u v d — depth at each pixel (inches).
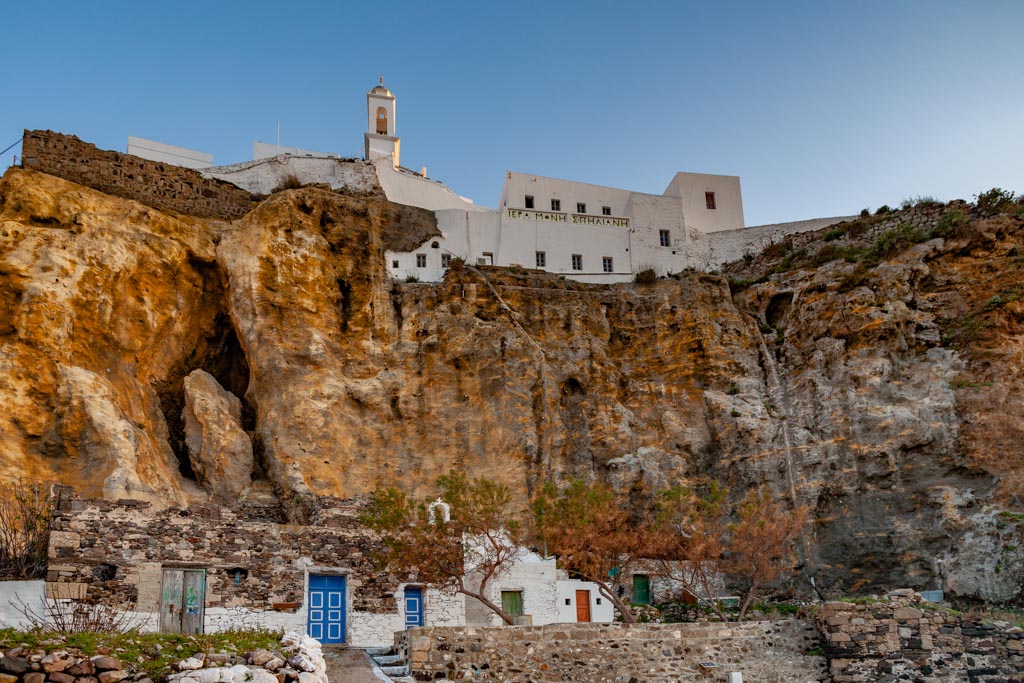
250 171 2021.4
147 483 1419.8
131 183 1850.4
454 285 1817.2
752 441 1711.4
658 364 1865.2
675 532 1285.7
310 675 614.2
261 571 1009.5
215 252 1780.3
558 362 1790.1
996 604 1342.3
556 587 1237.1
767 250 2103.8
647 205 2209.6
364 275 1839.3
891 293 1766.7
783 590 1539.1
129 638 631.8
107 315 1593.3
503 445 1653.5
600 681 904.3
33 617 762.2
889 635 1003.9
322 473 1572.3
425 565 1062.4
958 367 1652.3
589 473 1686.8
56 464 1418.6
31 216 1653.5
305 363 1674.5
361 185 2073.1
